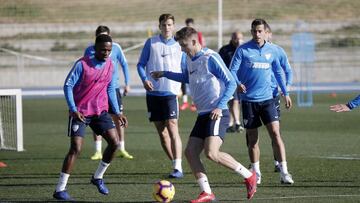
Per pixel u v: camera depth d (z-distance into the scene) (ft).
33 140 161.38
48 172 111.86
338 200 82.38
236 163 82.02
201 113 82.43
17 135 142.31
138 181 100.83
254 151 98.12
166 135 109.50
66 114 224.94
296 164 116.78
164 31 108.47
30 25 407.64
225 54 155.63
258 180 97.30
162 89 106.42
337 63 369.30
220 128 81.35
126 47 386.11
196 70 82.12
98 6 431.43
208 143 80.89
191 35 81.76
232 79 80.69
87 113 86.07
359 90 306.14
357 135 162.61
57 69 361.51
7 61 367.45
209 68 81.46
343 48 380.58
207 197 81.41
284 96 100.01
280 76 99.25
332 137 158.81
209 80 81.56
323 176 102.99
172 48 108.58
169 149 109.91
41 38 399.65
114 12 426.51
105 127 87.10
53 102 269.64
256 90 97.09
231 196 86.43
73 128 85.35
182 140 157.38
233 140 156.56
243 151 138.00
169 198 82.12
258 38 96.78
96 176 88.63
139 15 422.41
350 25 403.95
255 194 87.56
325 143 147.95
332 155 128.57
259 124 98.17
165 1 436.35
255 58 96.68
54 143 155.43
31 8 418.51
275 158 108.37
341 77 367.25
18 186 97.30
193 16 417.28
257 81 97.04
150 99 108.06
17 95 141.59
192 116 212.84
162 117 107.14
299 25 398.42
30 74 358.84
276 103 103.55
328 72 365.81
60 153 138.21
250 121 97.86
